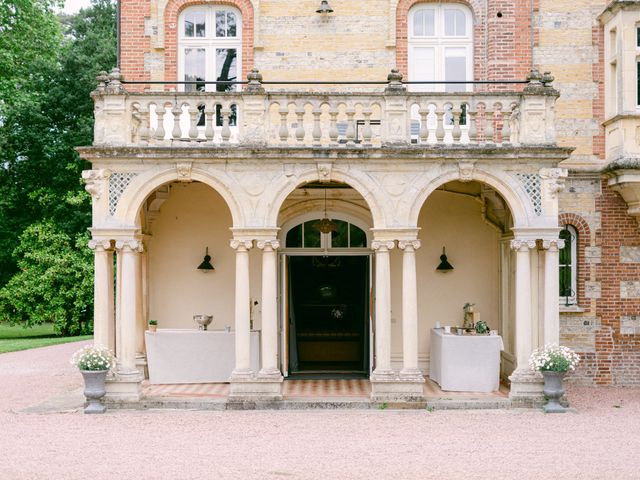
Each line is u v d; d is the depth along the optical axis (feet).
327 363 60.95
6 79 111.75
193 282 53.21
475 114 44.45
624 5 49.42
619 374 52.31
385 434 36.50
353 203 52.95
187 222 53.36
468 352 46.83
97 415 41.42
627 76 49.73
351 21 52.90
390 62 52.65
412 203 44.06
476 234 53.67
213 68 53.57
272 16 53.06
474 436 36.09
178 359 49.01
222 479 28.35
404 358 43.83
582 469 29.94
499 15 52.42
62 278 106.73
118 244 43.70
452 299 53.57
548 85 44.68
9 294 107.34
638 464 30.73
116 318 46.26
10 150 112.06
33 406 43.93
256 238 43.88
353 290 66.54
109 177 44.04
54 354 80.89
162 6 53.06
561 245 43.80
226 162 44.06
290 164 44.09
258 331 48.80
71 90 111.45
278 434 36.47
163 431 37.19
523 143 44.24
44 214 114.11
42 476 28.76
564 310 52.21
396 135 44.29
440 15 53.36
